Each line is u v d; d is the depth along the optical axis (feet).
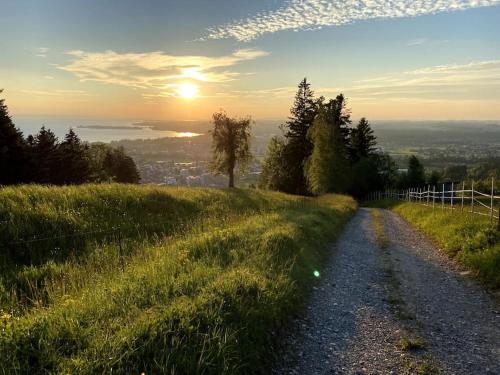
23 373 13.71
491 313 27.32
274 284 25.98
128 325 16.65
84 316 17.83
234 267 27.68
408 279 36.27
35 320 16.88
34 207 39.55
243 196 87.56
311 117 230.48
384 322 25.48
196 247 31.58
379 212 115.75
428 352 21.22
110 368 14.10
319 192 198.18
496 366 19.85
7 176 131.13
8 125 138.62
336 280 35.35
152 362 15.05
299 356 20.53
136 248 34.47
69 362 14.19
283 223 48.60
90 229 38.78
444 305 28.96
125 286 21.31
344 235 62.08
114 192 53.06
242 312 20.38
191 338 16.94
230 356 16.99
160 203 55.47
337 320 25.64
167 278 22.88
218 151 195.62
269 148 268.82
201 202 65.31
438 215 69.87
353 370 19.21
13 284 25.43
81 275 25.90
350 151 278.26
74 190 49.11
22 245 32.45
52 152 193.67
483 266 35.68
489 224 48.01
